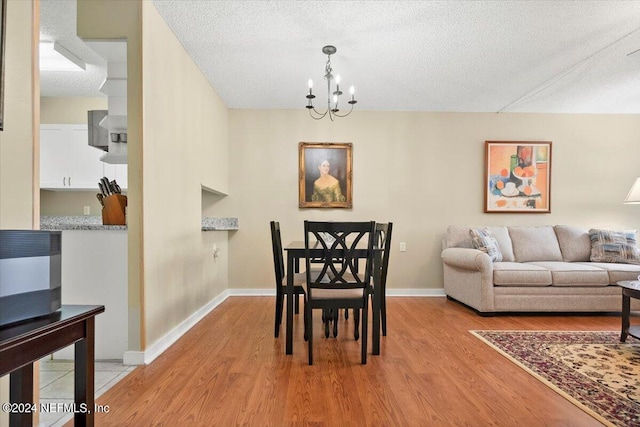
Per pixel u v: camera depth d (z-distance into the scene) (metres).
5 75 1.21
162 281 2.32
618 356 2.19
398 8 2.24
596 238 3.82
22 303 0.93
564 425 1.43
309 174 4.23
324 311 2.62
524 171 4.27
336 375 1.89
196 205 3.03
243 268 4.20
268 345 2.38
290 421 1.44
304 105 4.12
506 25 2.43
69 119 3.80
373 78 3.33
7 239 0.90
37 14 1.36
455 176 4.28
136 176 2.06
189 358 2.14
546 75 3.25
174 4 2.19
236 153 4.21
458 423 1.43
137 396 1.65
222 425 1.41
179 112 2.65
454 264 3.66
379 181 4.25
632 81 3.38
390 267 4.23
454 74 3.24
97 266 2.18
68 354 2.17
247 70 3.16
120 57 2.41
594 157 4.31
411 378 1.86
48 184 3.61
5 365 0.80
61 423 1.45
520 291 3.22
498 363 2.08
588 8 2.24
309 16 2.33
